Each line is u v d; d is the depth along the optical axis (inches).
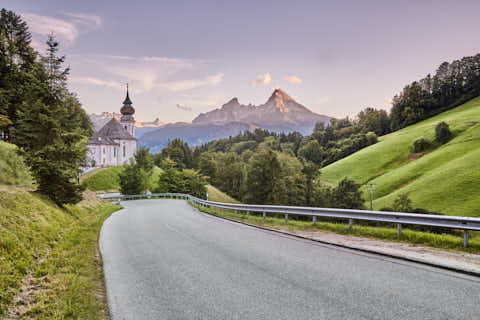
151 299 196.9
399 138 3937.0
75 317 174.9
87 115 2316.7
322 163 5014.8
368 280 211.0
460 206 1649.9
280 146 6491.1
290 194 2461.9
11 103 1268.5
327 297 183.9
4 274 228.7
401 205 1771.7
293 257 286.8
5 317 178.7
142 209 1148.5
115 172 3233.3
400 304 168.2
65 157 630.5
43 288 226.7
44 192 618.5
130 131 4665.4
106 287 224.7
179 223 619.8
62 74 674.8
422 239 327.3
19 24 1641.2
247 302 182.7
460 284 196.1
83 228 536.7
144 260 305.4
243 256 299.4
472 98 5442.9
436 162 2522.1
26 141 618.8
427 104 5772.6
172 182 2849.4
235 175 3860.7
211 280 229.3
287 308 170.7
